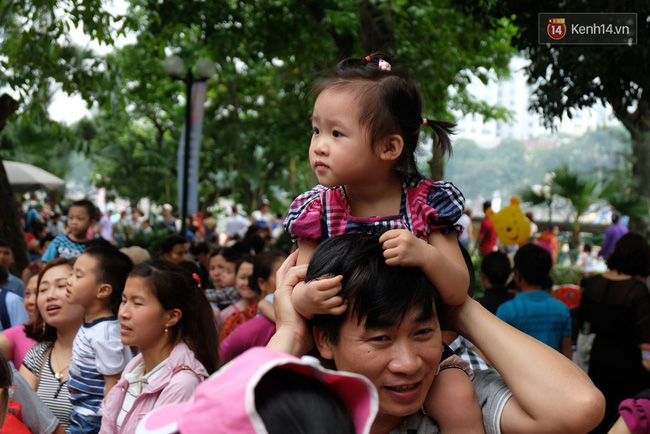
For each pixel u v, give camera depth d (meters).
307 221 1.74
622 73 6.09
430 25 10.23
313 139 1.71
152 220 29.42
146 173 37.19
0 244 6.73
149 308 3.08
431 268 1.42
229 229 26.12
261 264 4.78
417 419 1.58
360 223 1.71
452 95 18.36
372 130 1.62
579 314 5.21
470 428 1.54
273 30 12.76
